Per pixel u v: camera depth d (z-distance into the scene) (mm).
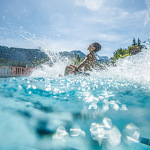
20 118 657
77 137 514
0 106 811
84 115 737
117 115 750
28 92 1274
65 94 1267
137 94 1307
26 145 446
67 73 4312
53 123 625
